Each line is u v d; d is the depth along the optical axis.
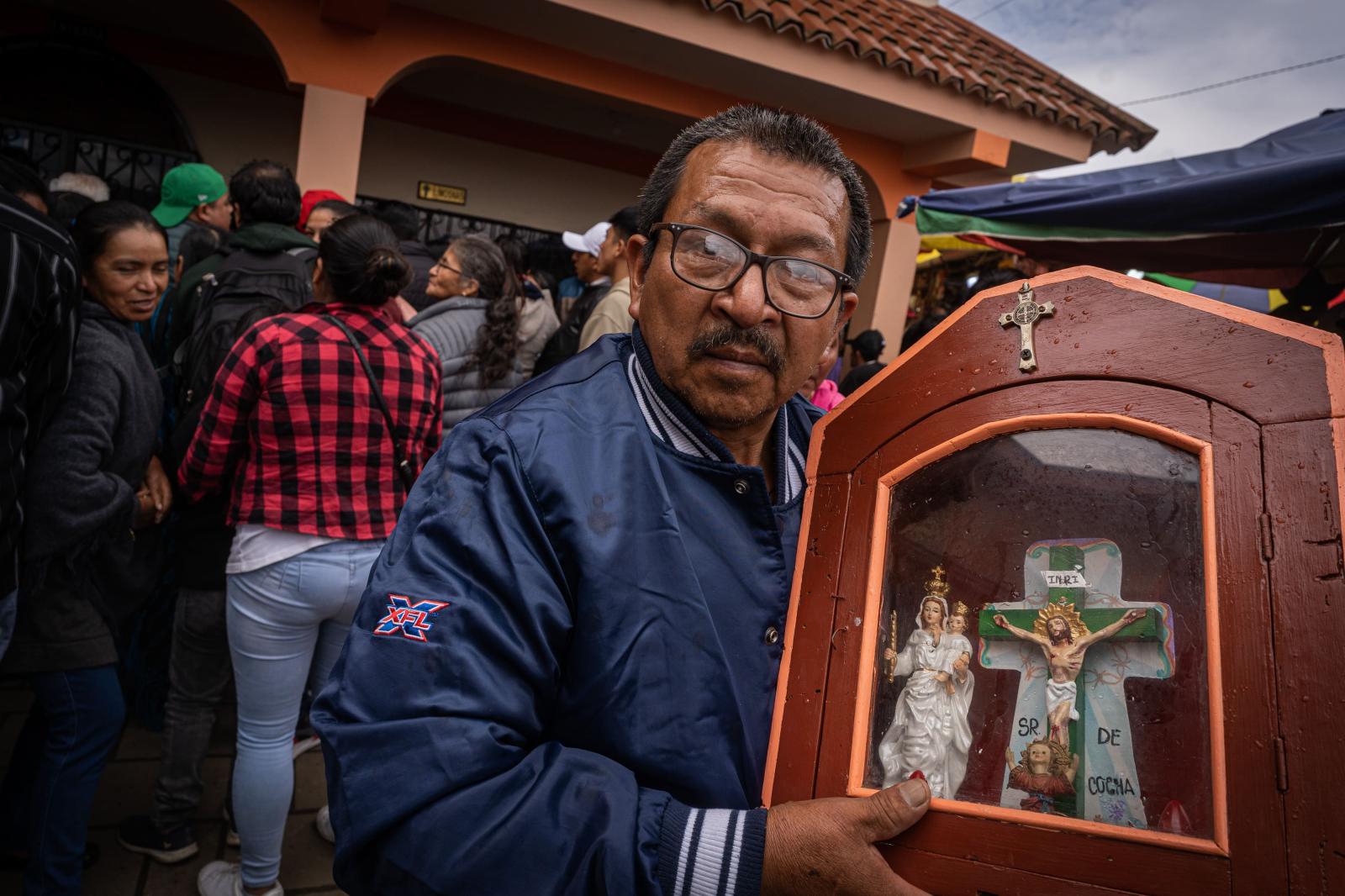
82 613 1.77
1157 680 0.72
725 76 5.89
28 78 6.04
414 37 5.32
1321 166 2.37
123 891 2.07
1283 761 0.64
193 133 6.56
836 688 0.83
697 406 0.88
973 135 6.27
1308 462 0.69
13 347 1.38
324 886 2.20
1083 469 0.80
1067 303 0.84
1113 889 0.67
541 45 5.66
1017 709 0.77
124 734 2.71
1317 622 0.66
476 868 0.69
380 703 0.74
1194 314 0.78
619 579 0.81
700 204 0.87
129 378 1.81
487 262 2.65
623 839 0.71
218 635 2.13
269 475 1.86
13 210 1.40
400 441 1.95
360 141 5.28
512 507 0.81
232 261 2.51
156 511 1.99
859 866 0.72
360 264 1.91
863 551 0.87
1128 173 3.19
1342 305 3.37
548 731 0.82
